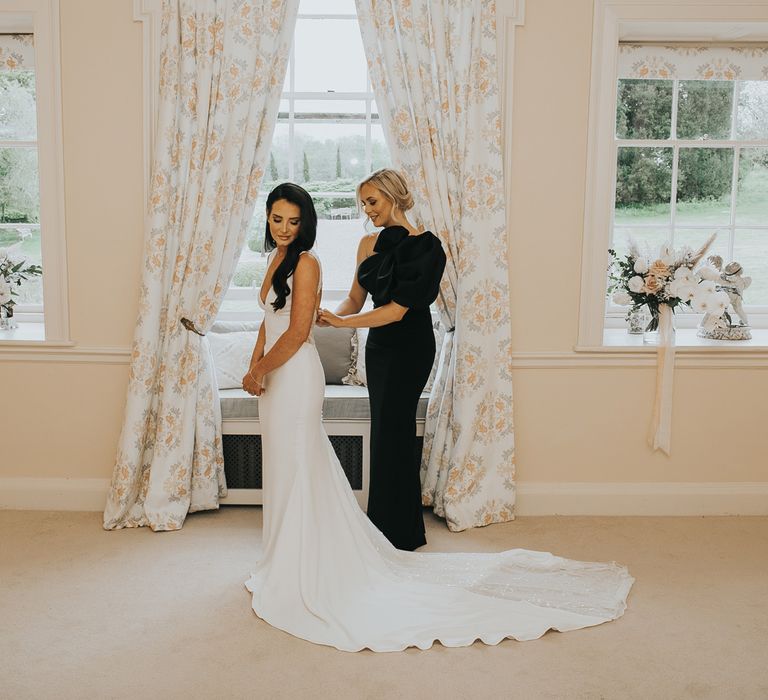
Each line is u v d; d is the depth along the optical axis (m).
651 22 4.06
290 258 3.19
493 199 4.03
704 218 4.75
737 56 4.46
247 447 4.18
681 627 3.00
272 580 3.07
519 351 4.20
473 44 3.94
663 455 4.27
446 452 4.11
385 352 3.57
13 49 4.45
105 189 4.09
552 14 4.03
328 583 3.05
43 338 4.22
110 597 3.19
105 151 4.07
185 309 3.98
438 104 3.99
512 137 4.09
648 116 4.66
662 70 4.45
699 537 3.93
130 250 4.12
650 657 2.78
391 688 2.57
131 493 3.96
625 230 4.73
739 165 4.73
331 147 4.59
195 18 3.90
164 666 2.69
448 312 4.10
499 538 3.88
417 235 3.55
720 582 3.40
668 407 4.18
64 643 2.83
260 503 4.21
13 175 4.79
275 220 3.19
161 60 3.96
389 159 4.61
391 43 3.95
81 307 4.16
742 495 4.27
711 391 4.24
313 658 2.74
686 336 4.53
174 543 3.75
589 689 2.58
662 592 3.30
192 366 3.98
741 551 3.75
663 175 4.70
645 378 4.22
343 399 4.05
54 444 4.22
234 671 2.66
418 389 3.63
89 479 4.23
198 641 2.85
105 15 3.99
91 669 2.66
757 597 3.26
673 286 4.12
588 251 4.13
